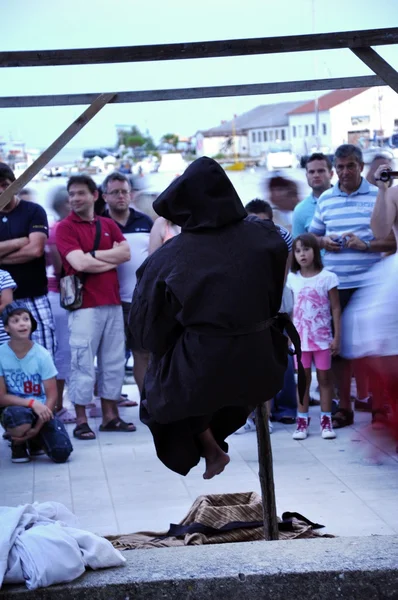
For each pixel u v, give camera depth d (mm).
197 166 3443
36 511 3865
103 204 8258
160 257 3451
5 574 3525
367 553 3734
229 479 6070
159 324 3484
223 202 3416
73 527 3977
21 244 7371
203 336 3357
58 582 3529
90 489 5914
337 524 5066
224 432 3934
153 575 3590
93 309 7301
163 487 5914
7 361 6727
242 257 3387
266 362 3402
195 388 3365
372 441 5922
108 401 7461
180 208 3453
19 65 3787
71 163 24172
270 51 3801
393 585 3586
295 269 7180
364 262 7293
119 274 7719
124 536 4789
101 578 3576
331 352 6980
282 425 7480
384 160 7930
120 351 7449
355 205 7465
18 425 6457
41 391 6781
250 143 46562
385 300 5082
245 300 3348
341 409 7230
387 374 5105
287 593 3570
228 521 4672
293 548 3834
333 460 6363
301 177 9883
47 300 7555
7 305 6977
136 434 7340
